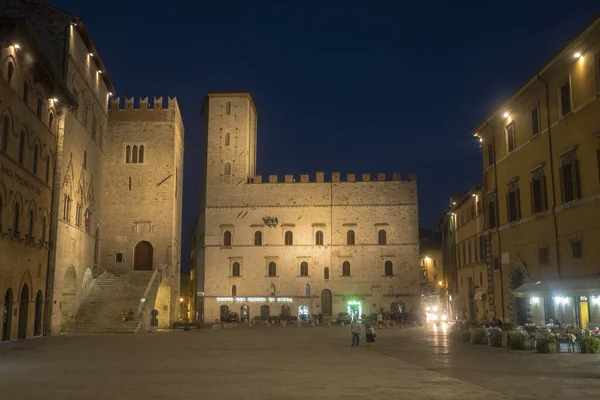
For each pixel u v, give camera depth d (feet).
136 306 187.93
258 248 300.61
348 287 297.53
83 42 180.96
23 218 127.54
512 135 150.10
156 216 241.76
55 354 96.37
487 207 167.02
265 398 50.24
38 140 139.13
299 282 298.15
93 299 192.44
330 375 66.85
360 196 302.86
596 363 78.74
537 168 133.08
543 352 95.30
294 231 301.63
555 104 125.70
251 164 320.91
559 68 123.24
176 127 251.80
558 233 123.54
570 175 119.96
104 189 242.78
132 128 246.47
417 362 82.28
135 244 240.53
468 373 68.33
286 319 277.03
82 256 185.06
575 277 114.93
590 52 111.14
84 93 183.21
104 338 145.28
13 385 58.03
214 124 308.81
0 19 111.86
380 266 298.15
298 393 53.01
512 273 147.13
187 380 62.34
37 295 143.33
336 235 301.02
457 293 246.68
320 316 282.56
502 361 82.33
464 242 233.14
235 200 303.89
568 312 119.03
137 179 243.81
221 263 300.20
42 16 164.25
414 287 295.69
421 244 395.14
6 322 121.49
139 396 51.21
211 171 306.55
